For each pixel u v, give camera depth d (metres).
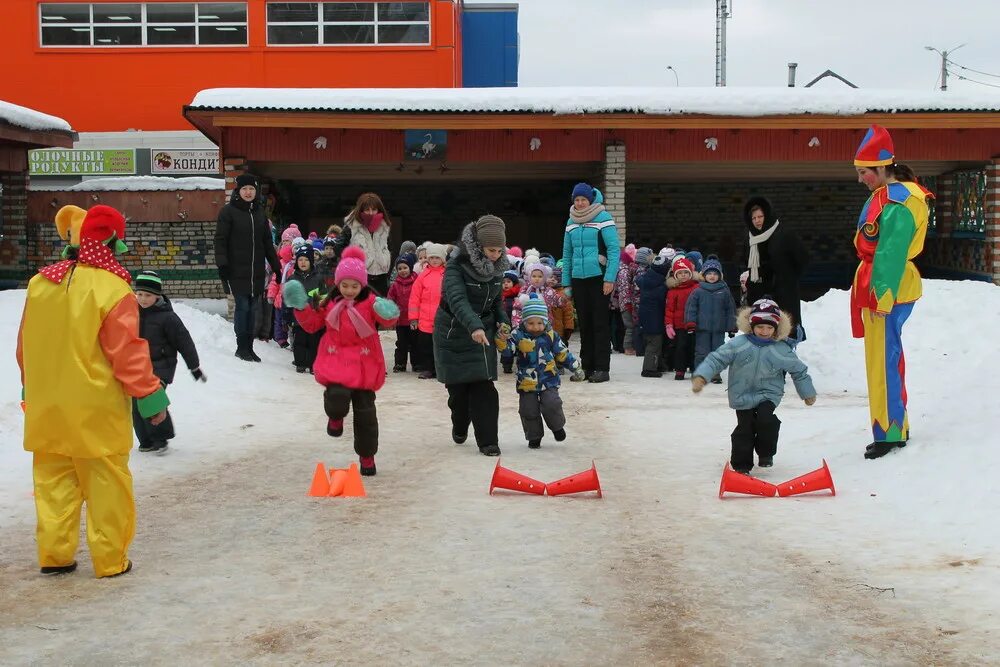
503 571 5.31
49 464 5.28
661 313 13.18
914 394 10.87
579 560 5.50
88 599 4.90
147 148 28.66
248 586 5.09
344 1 29.97
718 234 27.66
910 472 6.86
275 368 13.39
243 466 7.97
